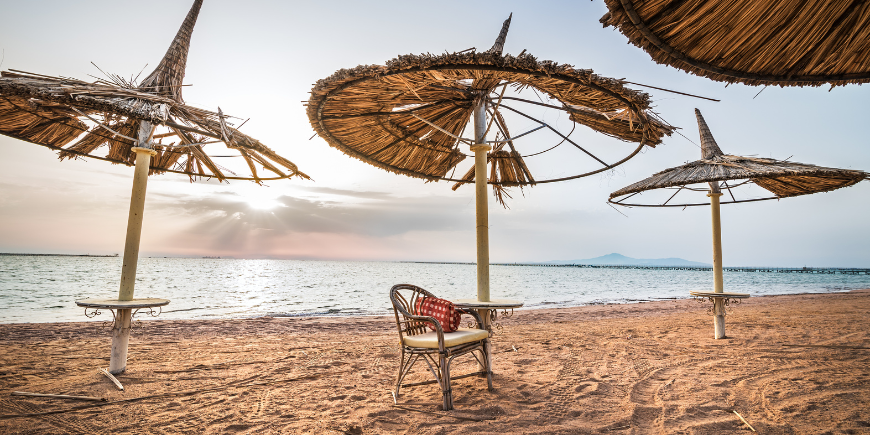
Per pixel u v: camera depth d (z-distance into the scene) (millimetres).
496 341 6004
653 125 3553
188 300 16500
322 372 4066
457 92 3920
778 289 30781
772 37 1884
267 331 7309
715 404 3049
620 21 1826
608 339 6152
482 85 3824
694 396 3250
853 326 7074
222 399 3166
